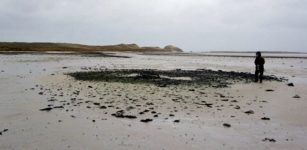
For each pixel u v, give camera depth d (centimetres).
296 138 1078
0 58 6072
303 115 1405
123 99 1705
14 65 4266
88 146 970
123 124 1214
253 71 4122
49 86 2184
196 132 1129
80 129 1142
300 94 1997
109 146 972
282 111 1483
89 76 2889
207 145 995
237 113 1427
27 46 12975
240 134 1114
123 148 956
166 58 8475
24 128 1146
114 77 2817
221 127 1198
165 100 1691
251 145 1002
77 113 1378
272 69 4522
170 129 1160
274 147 987
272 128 1195
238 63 6250
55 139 1031
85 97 1758
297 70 4328
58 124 1203
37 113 1368
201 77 2983
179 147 973
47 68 3909
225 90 2117
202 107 1536
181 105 1571
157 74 3234
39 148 948
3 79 2567
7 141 1006
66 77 2769
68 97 1753
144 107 1512
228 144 1008
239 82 2602
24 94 1841
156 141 1024
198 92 1991
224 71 3888
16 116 1312
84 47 17225
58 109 1448
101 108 1477
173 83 2425
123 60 6706
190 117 1343
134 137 1061
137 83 2384
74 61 5809
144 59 7475
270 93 2023
